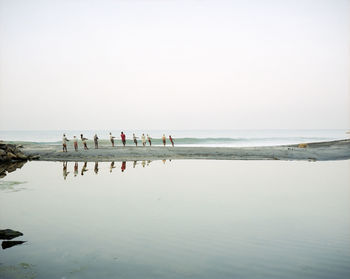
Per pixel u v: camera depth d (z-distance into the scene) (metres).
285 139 85.25
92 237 6.76
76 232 7.08
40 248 6.12
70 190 12.07
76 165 20.81
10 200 10.30
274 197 10.91
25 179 14.71
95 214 8.61
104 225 7.61
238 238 6.70
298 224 7.75
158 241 6.52
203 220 8.07
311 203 10.05
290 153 28.22
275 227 7.49
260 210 9.09
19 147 30.33
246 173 17.06
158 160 24.23
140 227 7.46
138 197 10.85
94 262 5.49
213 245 6.31
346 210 9.12
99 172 17.27
